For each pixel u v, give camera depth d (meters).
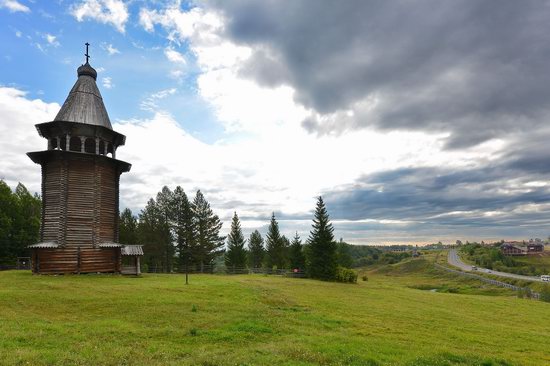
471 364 15.58
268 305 26.92
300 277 64.19
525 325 30.66
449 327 25.28
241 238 86.06
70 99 45.34
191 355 13.83
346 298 36.06
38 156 41.53
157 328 17.75
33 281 32.91
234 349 14.97
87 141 46.97
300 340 17.05
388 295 42.97
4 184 66.94
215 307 23.34
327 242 62.06
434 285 116.00
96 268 41.53
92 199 42.31
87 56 48.81
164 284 33.78
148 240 82.12
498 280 120.81
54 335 15.27
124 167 47.09
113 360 12.48
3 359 11.69
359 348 16.34
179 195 81.44
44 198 42.00
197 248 79.00
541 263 181.88
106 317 19.69
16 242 65.75
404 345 18.05
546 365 17.34
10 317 18.45
